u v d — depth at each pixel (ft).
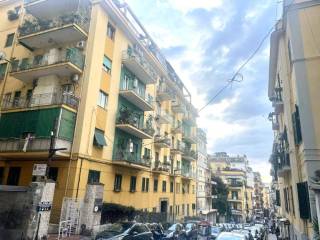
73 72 61.21
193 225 69.41
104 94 65.98
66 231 47.42
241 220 211.82
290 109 43.68
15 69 65.98
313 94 33.63
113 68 69.72
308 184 31.12
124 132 73.82
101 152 62.64
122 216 64.54
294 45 36.27
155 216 81.30
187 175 122.83
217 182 189.16
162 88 101.86
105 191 63.31
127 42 78.23
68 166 54.90
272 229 167.12
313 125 32.58
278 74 56.95
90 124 59.21
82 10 64.90
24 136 57.72
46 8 68.54
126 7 79.25
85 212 51.16
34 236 37.65
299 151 37.88
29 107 58.18
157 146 96.89
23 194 39.65
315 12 36.52
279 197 94.94
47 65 60.44
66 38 65.00
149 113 90.53
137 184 79.30
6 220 38.29
